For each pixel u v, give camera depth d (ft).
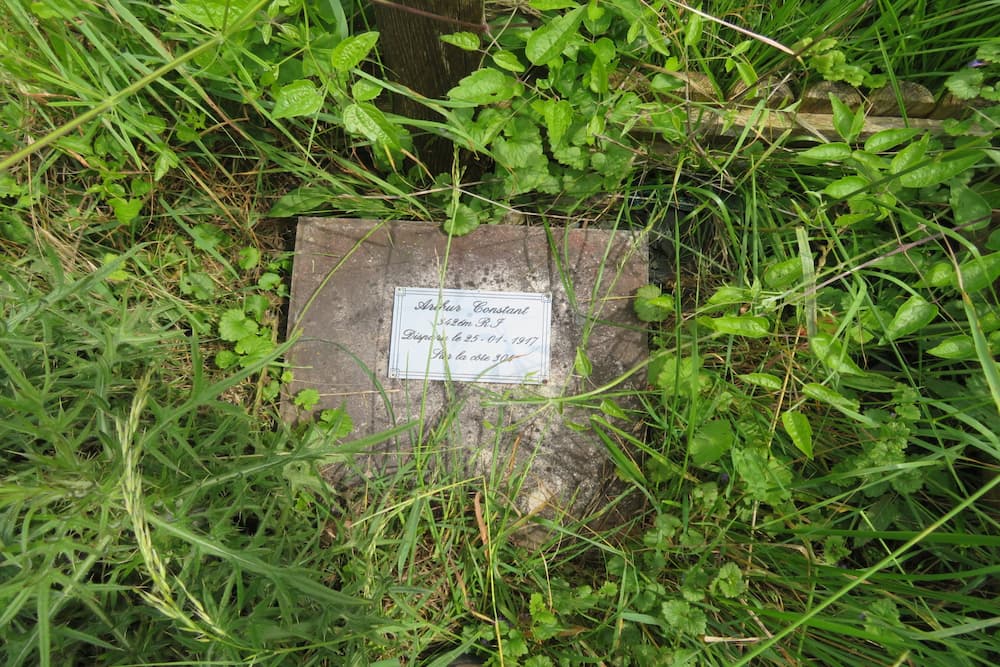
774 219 4.93
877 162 4.04
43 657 2.36
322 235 4.84
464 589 4.28
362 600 3.05
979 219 3.83
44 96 4.12
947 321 4.44
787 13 4.48
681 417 4.24
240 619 3.03
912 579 3.68
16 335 3.35
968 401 4.27
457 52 4.06
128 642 3.26
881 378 4.29
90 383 3.53
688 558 4.33
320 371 4.66
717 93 4.38
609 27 4.53
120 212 4.49
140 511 2.56
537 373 4.66
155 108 4.66
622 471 4.39
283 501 3.86
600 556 4.58
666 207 4.83
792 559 4.13
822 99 4.66
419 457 4.33
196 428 4.01
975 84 4.39
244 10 3.31
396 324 4.73
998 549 4.06
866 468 4.06
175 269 4.93
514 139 4.46
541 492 4.59
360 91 3.67
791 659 3.81
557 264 4.72
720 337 4.64
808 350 4.36
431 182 5.07
